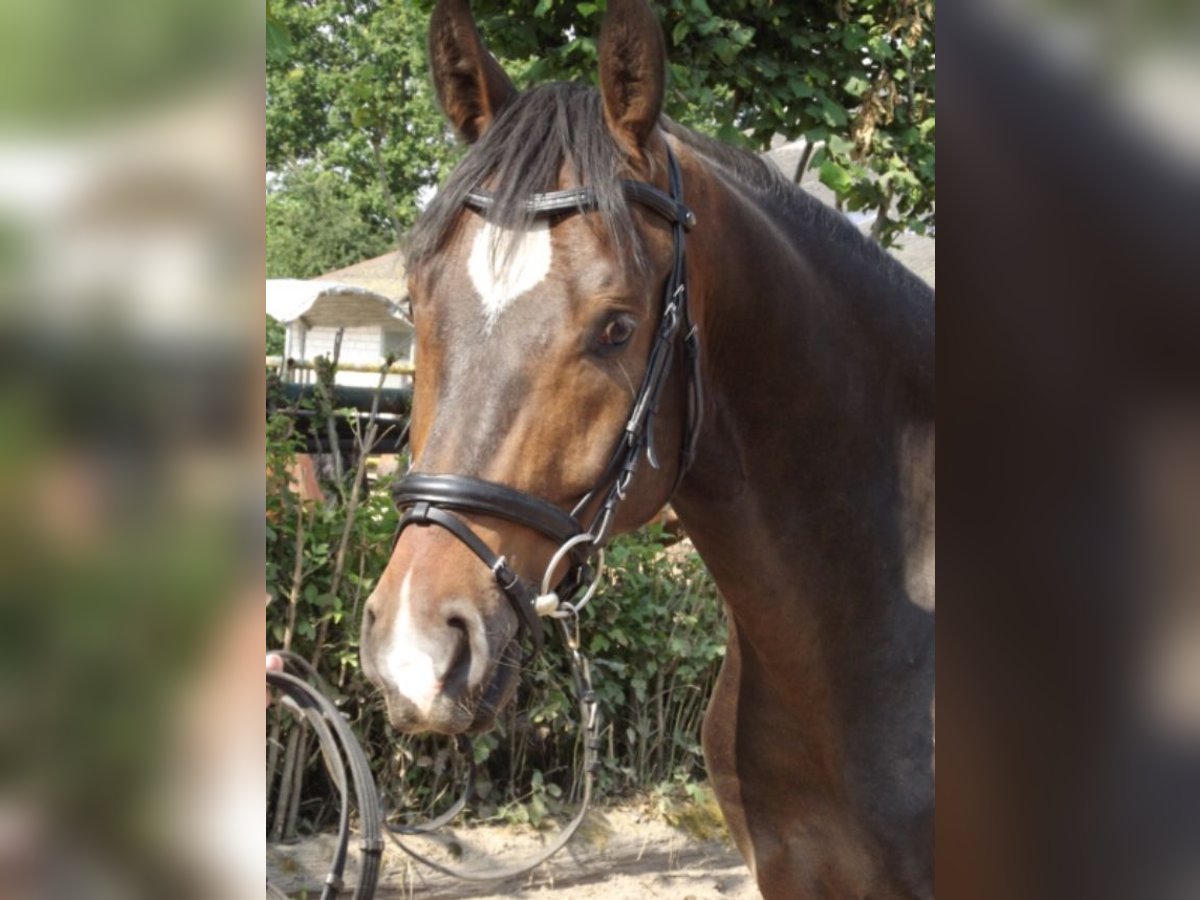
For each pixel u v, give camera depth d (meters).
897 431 2.03
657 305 1.67
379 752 3.58
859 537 1.96
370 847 1.53
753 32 3.66
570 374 1.54
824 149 4.04
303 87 19.89
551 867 3.65
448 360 1.55
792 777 2.06
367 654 1.47
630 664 4.00
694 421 1.75
